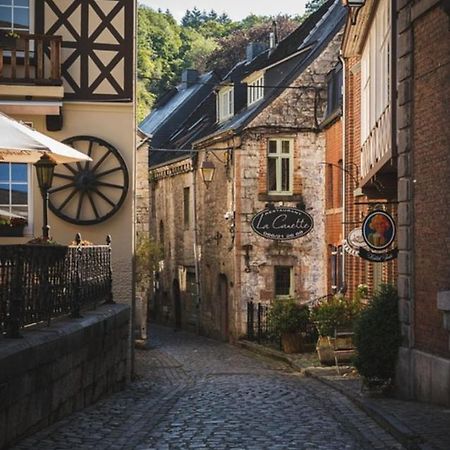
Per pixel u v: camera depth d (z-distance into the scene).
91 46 19.52
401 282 14.77
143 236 32.03
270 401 14.89
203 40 80.56
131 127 19.67
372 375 15.13
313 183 32.25
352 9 19.58
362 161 21.19
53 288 12.55
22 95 18.52
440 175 13.21
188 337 36.84
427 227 13.80
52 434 10.59
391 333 14.98
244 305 32.25
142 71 71.94
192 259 38.88
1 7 19.19
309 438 10.69
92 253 15.53
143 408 13.54
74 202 19.64
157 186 44.84
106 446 10.02
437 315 13.35
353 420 12.35
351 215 25.81
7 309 10.48
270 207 29.77
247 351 29.53
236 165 32.28
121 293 19.84
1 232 19.25
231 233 32.91
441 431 10.34
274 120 32.12
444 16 12.90
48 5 19.36
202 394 16.19
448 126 12.84
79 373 12.85
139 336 30.86
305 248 32.31
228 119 37.97
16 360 9.66
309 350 25.92
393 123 15.31
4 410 9.29
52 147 12.55
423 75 13.89
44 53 19.12
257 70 33.94
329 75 31.20
